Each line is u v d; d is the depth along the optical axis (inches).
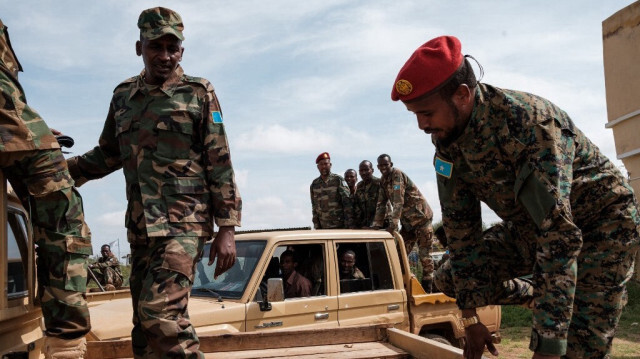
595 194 95.5
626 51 459.2
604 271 98.0
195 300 198.5
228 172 115.6
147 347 113.6
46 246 96.2
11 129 89.7
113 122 125.1
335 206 368.8
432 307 237.8
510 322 394.0
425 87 87.4
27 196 100.2
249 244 210.1
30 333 106.4
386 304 224.5
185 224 110.5
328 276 212.7
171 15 114.7
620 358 284.0
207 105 116.3
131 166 115.1
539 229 84.1
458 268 103.2
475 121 88.7
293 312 199.0
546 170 83.6
